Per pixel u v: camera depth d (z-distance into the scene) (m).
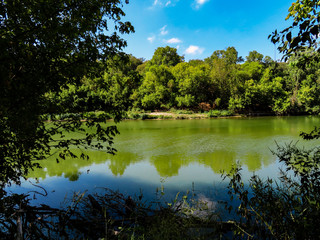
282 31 2.26
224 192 4.96
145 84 43.59
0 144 2.47
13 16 2.12
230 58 49.94
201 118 32.12
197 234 3.05
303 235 2.13
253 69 48.59
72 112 2.81
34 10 2.16
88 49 2.61
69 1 2.36
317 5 2.20
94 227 3.20
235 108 38.19
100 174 6.63
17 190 5.10
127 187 5.52
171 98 40.91
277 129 16.94
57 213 3.18
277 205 2.62
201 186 5.50
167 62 66.38
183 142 12.20
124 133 16.34
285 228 2.45
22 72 2.07
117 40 2.89
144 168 7.32
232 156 8.77
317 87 31.56
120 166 7.56
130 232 3.16
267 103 38.34
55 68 2.38
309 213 2.28
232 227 3.16
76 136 13.55
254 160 8.04
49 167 7.43
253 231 2.84
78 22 2.55
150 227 3.12
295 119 26.72
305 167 3.05
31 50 2.19
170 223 3.03
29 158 2.83
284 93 36.97
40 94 2.25
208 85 41.59
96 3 2.52
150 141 12.70
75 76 2.60
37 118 2.07
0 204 2.79
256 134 14.52
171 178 6.23
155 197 4.83
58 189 5.30
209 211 3.88
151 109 40.41
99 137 2.79
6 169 2.75
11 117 2.23
